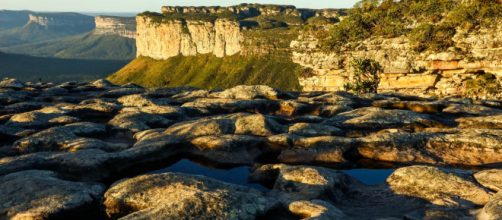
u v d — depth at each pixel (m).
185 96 50.28
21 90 60.31
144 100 44.53
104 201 18.64
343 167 26.45
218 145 27.94
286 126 32.50
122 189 18.64
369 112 35.28
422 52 134.38
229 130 30.98
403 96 49.94
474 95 122.06
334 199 19.30
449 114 38.28
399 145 27.62
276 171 23.53
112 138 32.06
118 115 35.88
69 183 19.52
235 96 47.22
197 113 39.62
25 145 27.92
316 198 18.48
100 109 40.00
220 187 18.42
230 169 26.75
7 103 47.59
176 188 18.14
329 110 39.12
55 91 56.97
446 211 16.59
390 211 17.97
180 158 28.03
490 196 17.47
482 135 27.38
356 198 19.92
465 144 27.03
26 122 34.38
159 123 35.03
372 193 20.09
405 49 138.38
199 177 19.11
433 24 136.75
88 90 60.31
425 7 141.50
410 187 19.61
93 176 23.08
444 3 139.25
